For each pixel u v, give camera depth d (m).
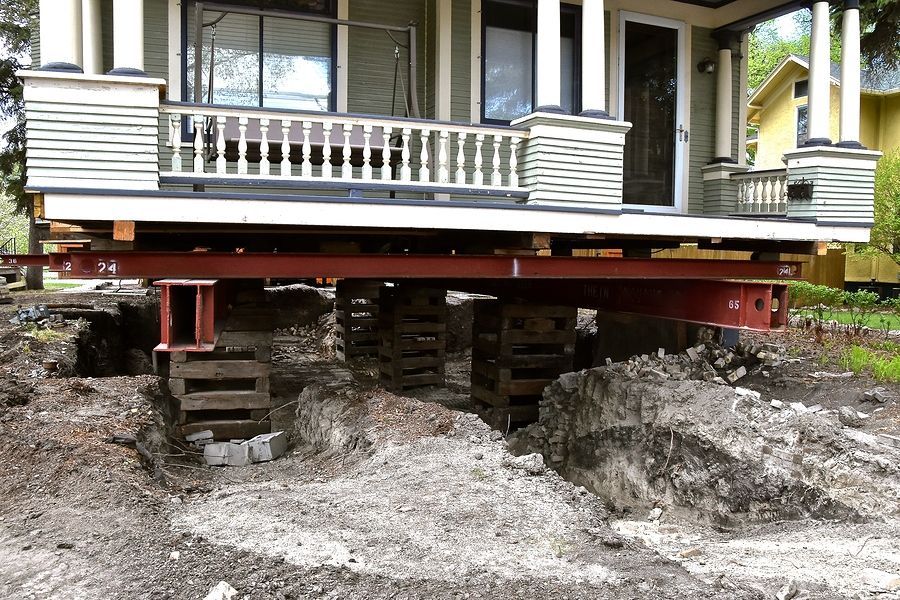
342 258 5.80
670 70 8.99
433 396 10.02
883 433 5.69
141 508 3.48
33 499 3.59
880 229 15.73
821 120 7.73
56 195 4.96
